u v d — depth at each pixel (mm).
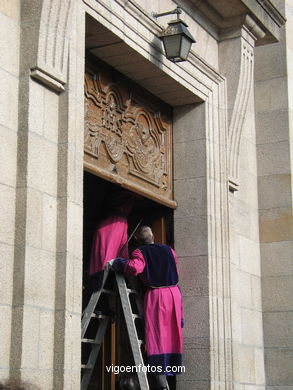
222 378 9047
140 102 9023
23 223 6168
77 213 6645
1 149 6160
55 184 6562
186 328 9102
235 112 9805
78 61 6980
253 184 10852
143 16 8219
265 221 10828
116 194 8812
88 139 8039
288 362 10336
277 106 11031
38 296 6199
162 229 9414
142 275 8328
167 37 8344
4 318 5984
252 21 9852
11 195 6203
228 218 9547
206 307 9055
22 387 3309
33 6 6496
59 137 6660
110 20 7711
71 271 6449
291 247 10617
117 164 8492
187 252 9266
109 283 8547
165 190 9344
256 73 11211
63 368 6223
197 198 9320
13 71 6387
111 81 8508
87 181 9297
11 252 6129
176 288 8461
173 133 9578
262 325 10562
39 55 6430
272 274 10656
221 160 9617
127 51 8141
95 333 8836
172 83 8914
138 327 8750
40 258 6270
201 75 9375
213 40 9867
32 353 6070
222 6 9516
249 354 10031
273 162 10930
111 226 8531
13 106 6344
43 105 6523
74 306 6441
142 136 9008
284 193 10797
